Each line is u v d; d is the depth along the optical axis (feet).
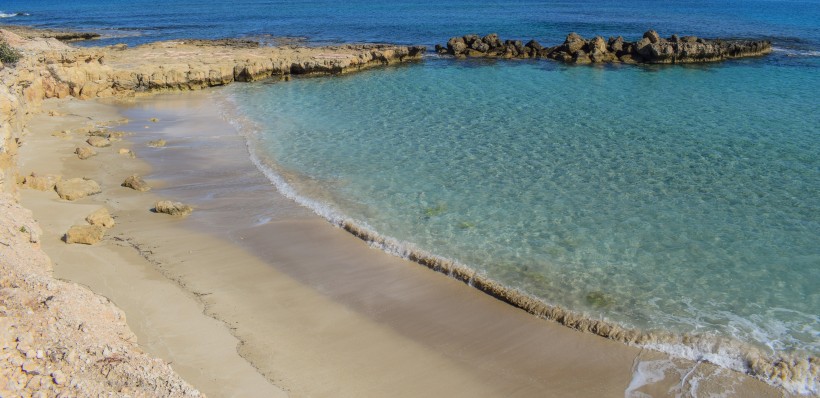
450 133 95.09
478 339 45.68
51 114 105.91
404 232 62.34
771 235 60.49
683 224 63.05
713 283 52.26
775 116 102.73
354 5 368.07
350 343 44.73
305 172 79.56
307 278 54.19
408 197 70.95
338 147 89.25
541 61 161.99
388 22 262.67
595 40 164.86
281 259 57.57
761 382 40.63
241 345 43.50
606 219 64.44
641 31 219.20
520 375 41.57
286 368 41.29
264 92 128.16
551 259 56.54
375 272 55.62
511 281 53.01
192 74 131.75
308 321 47.39
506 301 50.75
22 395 29.09
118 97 124.57
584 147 87.56
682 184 73.51
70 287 40.63
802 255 56.54
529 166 80.18
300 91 128.26
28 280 38.91
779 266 54.75
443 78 140.15
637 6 339.77
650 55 157.17
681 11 303.68
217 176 79.15
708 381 40.81
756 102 112.78
